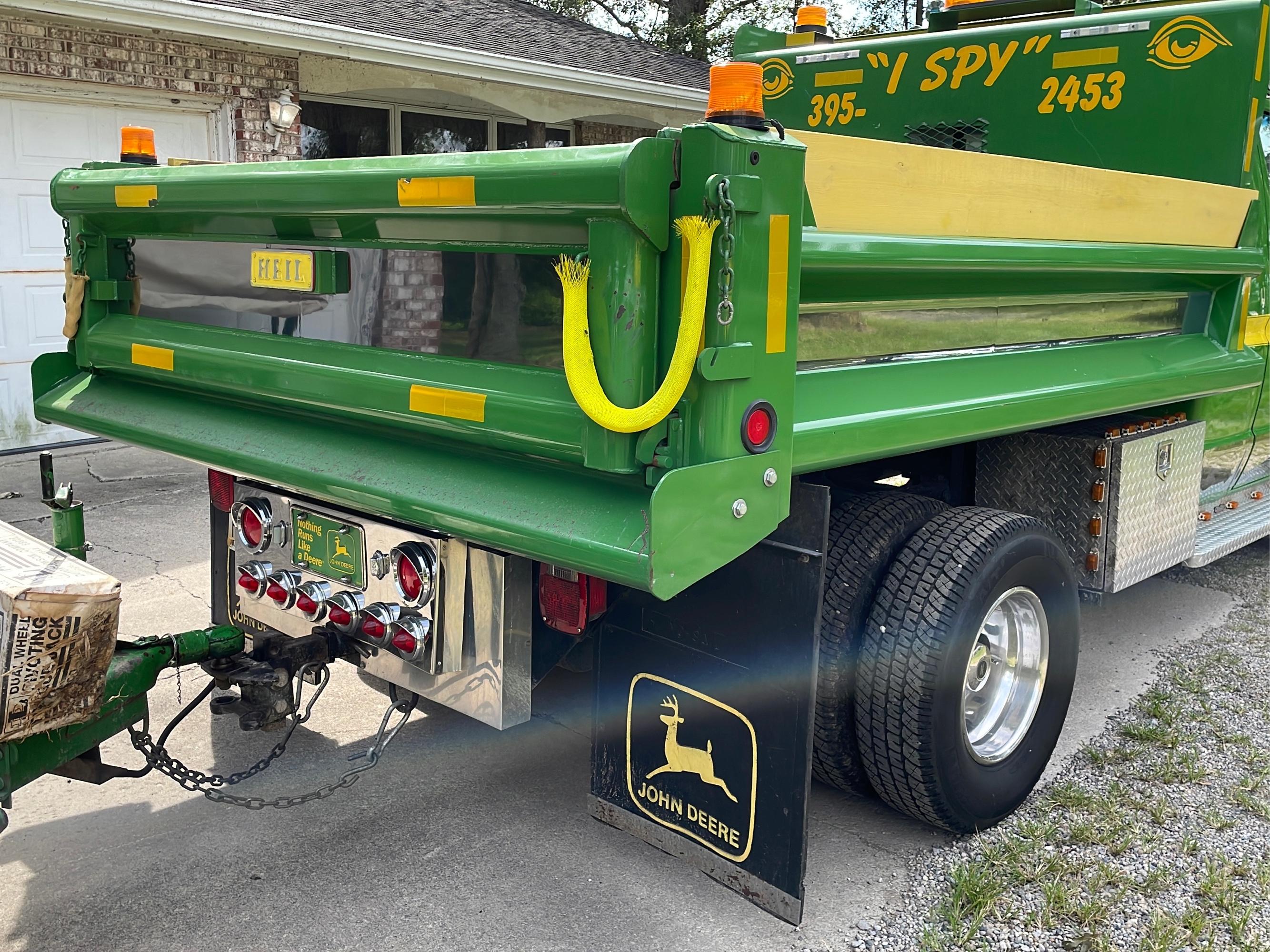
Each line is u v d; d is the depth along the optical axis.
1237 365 4.12
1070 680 3.22
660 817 2.65
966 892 2.72
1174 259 3.57
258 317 2.80
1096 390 3.23
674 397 1.88
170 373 3.04
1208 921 2.66
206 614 4.60
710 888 2.80
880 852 2.97
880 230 2.40
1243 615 4.93
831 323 2.39
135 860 2.89
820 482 3.13
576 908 2.69
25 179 7.60
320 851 2.94
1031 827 3.06
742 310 1.95
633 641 2.63
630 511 1.98
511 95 11.01
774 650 2.36
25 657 1.98
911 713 2.70
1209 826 3.10
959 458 3.74
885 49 4.85
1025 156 4.59
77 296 3.30
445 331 2.34
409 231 2.34
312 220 2.54
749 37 5.41
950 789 2.81
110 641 2.14
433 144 11.92
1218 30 4.01
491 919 2.64
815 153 2.17
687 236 1.87
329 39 8.52
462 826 3.09
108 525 5.95
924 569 2.73
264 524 3.06
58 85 7.60
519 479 2.21
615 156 1.84
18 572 2.09
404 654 2.65
